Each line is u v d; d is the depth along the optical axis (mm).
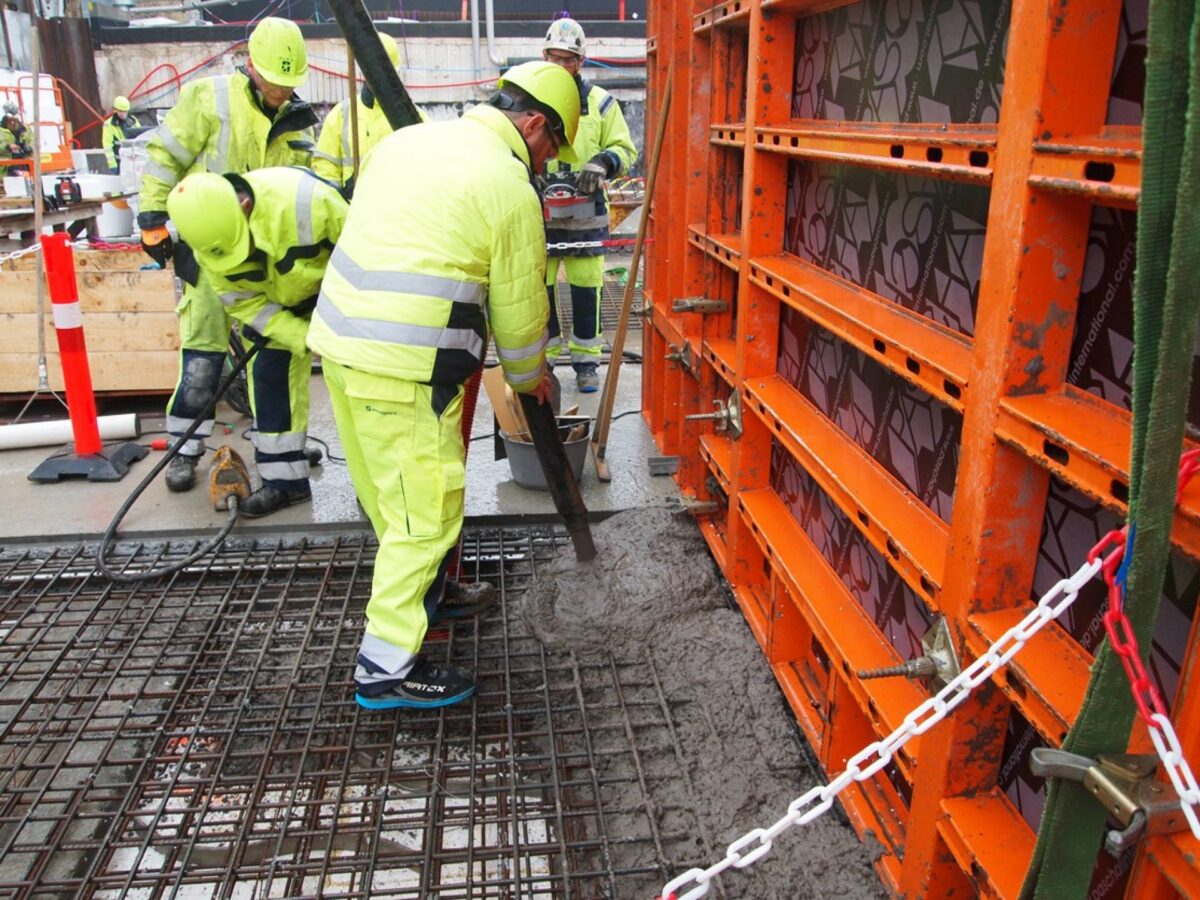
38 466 3986
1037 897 1144
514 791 2285
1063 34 1235
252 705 2668
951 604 1606
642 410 4652
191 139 3633
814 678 2592
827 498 2471
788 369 2744
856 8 2111
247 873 2105
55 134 10836
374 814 2250
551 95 2428
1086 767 1048
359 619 3076
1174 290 821
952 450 1785
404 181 2291
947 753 1640
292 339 3162
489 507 3666
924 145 1594
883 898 1946
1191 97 780
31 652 2879
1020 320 1371
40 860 2178
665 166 3969
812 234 2482
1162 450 884
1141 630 964
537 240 2393
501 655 2895
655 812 2254
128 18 15680
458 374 2357
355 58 3012
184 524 3566
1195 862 1022
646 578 3092
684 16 3395
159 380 4879
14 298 4738
